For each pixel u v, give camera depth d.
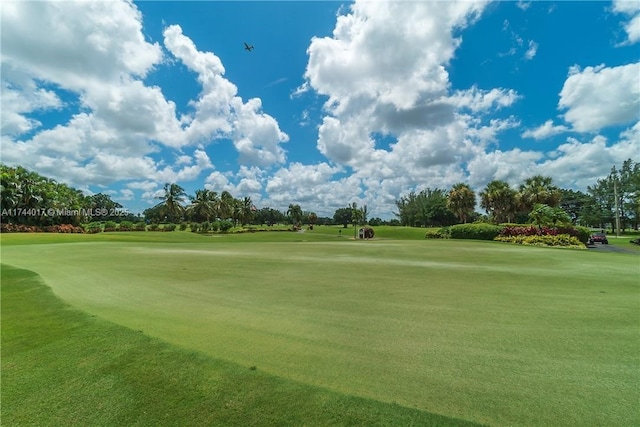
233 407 2.33
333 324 4.41
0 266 9.73
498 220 49.75
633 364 3.11
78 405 2.37
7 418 2.23
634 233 58.72
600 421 2.20
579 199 72.38
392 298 5.92
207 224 53.91
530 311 5.00
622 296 6.03
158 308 5.27
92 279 7.94
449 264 11.02
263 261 11.89
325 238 42.31
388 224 95.62
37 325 4.08
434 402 2.44
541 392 2.59
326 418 2.21
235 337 3.89
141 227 54.09
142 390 2.55
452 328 4.20
